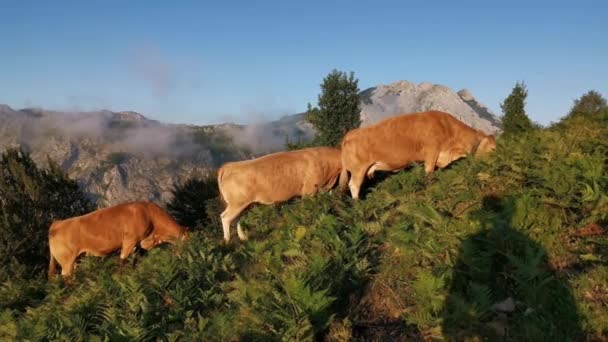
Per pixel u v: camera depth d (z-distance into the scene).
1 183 24.47
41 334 6.89
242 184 11.04
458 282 4.93
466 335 4.23
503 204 6.02
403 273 5.56
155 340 6.25
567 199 5.73
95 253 13.64
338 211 9.09
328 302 4.96
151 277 8.34
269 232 10.53
